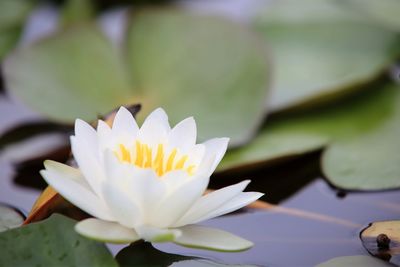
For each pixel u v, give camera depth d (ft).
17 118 3.27
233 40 3.31
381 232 2.82
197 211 2.72
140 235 2.68
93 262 2.67
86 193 2.70
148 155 2.72
